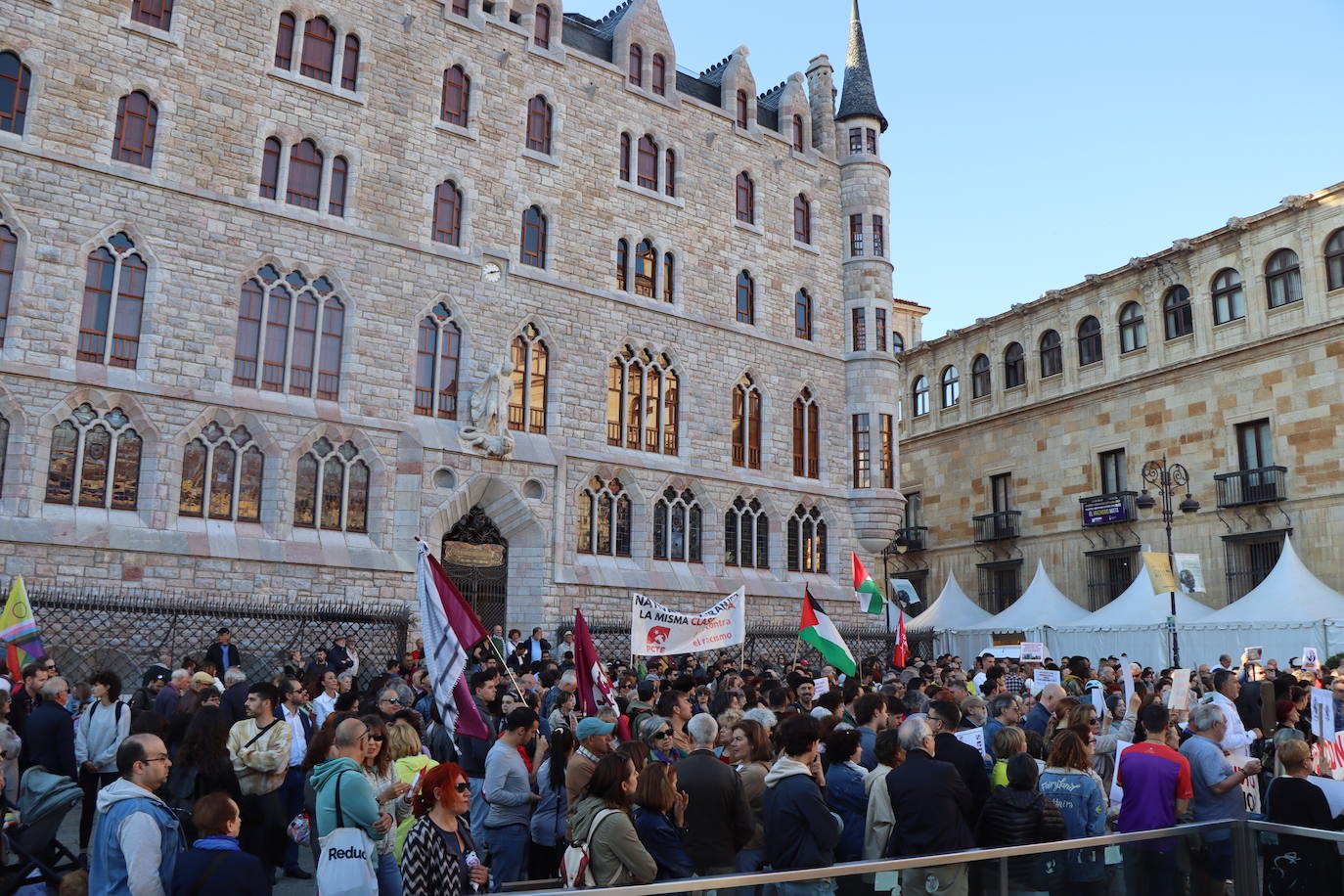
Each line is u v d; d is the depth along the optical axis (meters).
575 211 34.44
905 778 8.34
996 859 7.31
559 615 31.59
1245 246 40.00
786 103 41.81
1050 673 18.59
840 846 8.88
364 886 7.27
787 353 39.91
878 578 56.41
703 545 36.38
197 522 26.14
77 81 25.61
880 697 10.91
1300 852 8.48
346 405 28.94
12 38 24.72
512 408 32.34
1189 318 42.34
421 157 31.22
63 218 25.03
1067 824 9.02
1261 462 39.16
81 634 23.61
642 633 16.48
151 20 27.36
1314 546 36.75
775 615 37.19
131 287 26.14
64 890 6.65
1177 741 11.34
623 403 35.00
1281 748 9.43
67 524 24.05
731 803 8.18
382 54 30.91
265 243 28.08
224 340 27.09
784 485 38.69
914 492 56.19
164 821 7.03
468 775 11.37
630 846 6.98
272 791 9.69
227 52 28.08
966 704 12.10
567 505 32.69
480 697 11.79
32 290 24.41
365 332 29.50
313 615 25.83
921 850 8.05
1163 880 8.27
